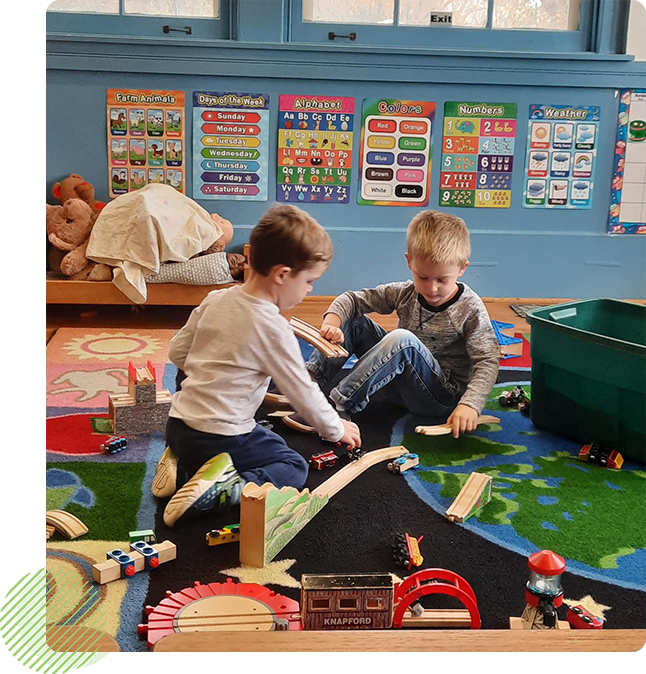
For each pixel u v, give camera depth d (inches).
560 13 95.8
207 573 37.4
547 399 57.0
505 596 36.3
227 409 44.6
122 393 60.1
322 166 90.4
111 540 40.1
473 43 94.3
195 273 80.6
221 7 90.6
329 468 49.5
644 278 96.1
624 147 93.7
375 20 93.7
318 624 32.7
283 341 44.7
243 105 89.0
